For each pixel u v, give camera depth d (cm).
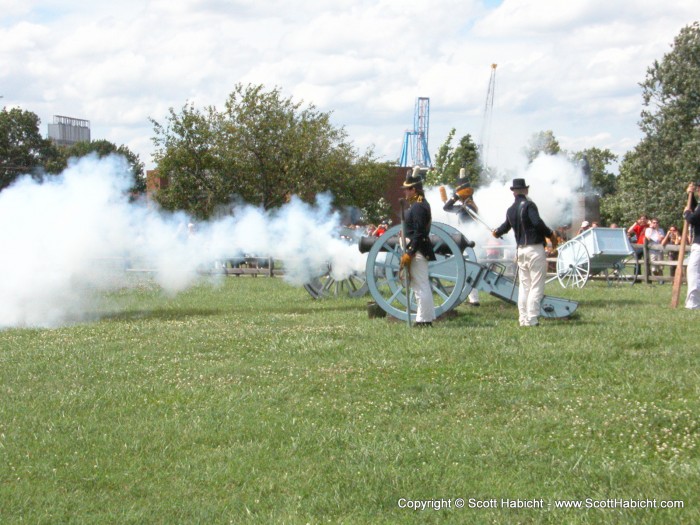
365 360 869
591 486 521
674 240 2055
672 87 4431
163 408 716
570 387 740
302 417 681
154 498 521
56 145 5969
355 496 514
